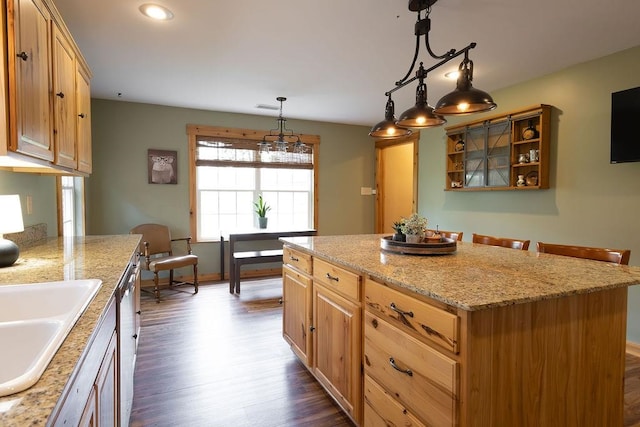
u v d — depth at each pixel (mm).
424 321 1319
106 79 3619
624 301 1500
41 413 593
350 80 3641
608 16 2367
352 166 5973
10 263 1746
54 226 3023
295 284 2523
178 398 2148
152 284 4664
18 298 1290
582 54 3002
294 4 2225
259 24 2479
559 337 1333
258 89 3951
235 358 2670
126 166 4531
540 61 3150
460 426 1181
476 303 1139
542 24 2471
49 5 1672
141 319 3447
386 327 1540
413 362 1378
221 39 2713
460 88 1849
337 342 1956
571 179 3307
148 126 4617
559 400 1345
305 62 3164
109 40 2723
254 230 4902
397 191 6211
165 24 2479
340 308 1919
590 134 3150
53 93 1745
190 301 4031
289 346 2857
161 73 3449
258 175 5414
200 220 5062
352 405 1815
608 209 3041
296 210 5707
